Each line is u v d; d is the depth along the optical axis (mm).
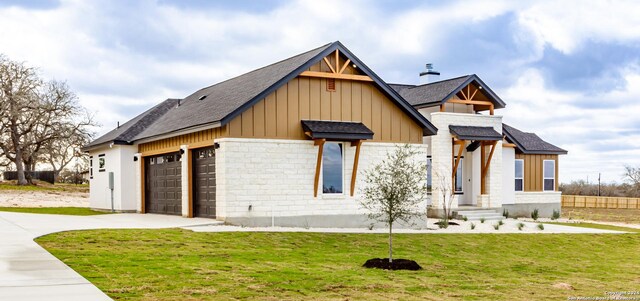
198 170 19672
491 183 26578
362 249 15148
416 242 16719
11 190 37719
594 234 20609
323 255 13672
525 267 13875
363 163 19688
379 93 20172
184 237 14336
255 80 20234
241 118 17625
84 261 10445
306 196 18641
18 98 42250
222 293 8469
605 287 11352
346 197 19359
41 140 44062
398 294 9258
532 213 27891
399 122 20531
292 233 16453
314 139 18625
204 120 18188
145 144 23547
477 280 11391
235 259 12016
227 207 17359
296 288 9188
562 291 10539
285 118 18375
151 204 23453
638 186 50688
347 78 19328
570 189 53625
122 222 17641
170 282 9008
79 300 7461
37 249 11445
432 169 25203
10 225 15711
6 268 9516
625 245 19078
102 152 25797
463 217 24234
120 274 9438
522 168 30562
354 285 9758
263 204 17891
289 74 18109
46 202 30891
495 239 18219
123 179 23984
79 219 18688
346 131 18578
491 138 25188
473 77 25562
